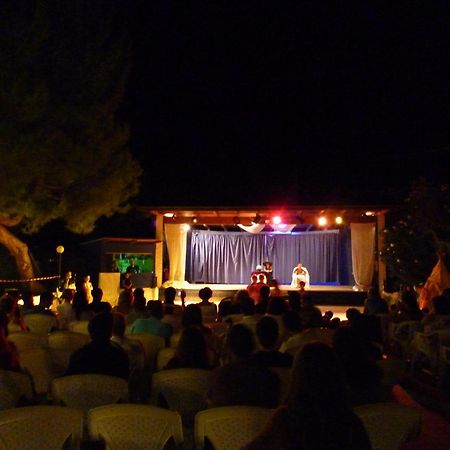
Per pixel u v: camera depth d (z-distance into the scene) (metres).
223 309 10.84
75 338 7.35
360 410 3.77
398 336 10.83
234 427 3.61
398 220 21.44
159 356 6.45
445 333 8.75
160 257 22.36
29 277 20.50
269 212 21.67
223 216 23.08
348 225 24.00
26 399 4.95
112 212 20.66
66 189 18.94
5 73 16.17
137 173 20.81
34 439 3.53
